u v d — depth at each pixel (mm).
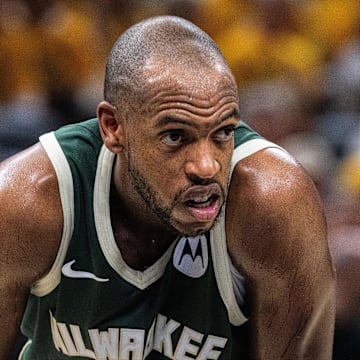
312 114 13586
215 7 13930
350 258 8852
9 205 5707
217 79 5078
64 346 6383
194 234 5258
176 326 6172
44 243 5797
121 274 5957
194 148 5082
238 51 13680
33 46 13336
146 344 6160
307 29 14242
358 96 13945
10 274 5891
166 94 5039
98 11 14047
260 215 5719
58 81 13414
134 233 5934
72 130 5992
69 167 5836
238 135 5977
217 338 6246
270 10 13945
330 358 6512
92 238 5883
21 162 5852
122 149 5410
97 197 5855
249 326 6422
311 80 13922
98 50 13883
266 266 5859
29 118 12516
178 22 5328
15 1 13414
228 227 5848
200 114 5008
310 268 5895
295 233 5754
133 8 14203
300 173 5859
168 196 5195
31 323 6582
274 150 5902
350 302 8789
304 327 6129
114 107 5328
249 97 13406
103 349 6176
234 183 5797
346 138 13062
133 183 5395
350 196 11656
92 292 5992
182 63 5098
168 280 6051
